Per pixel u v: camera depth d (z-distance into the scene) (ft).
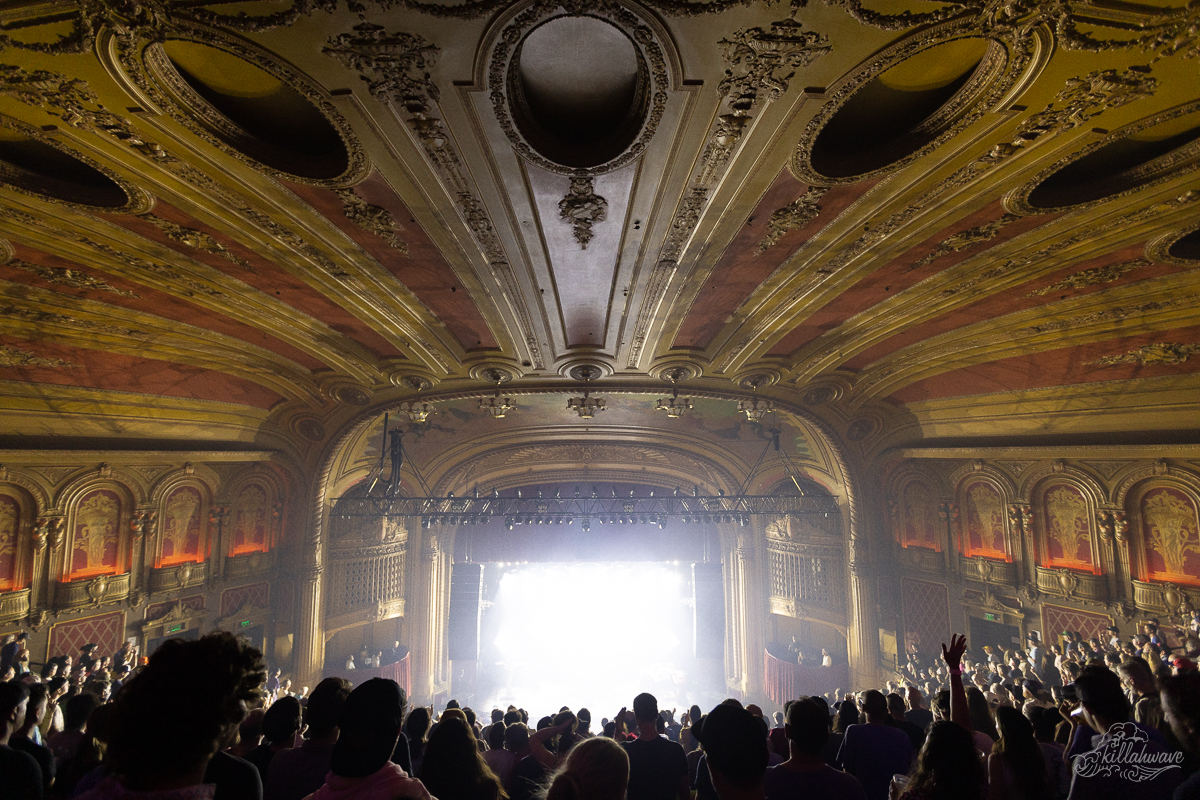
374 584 74.84
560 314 35.63
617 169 19.94
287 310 34.96
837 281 31.50
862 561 66.69
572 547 88.69
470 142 18.78
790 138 18.72
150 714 5.82
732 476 78.95
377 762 7.98
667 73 15.75
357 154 19.13
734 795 8.97
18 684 11.35
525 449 77.00
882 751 14.10
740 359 44.19
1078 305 33.19
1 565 44.88
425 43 14.55
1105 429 46.37
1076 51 14.90
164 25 13.88
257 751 13.73
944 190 22.26
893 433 62.13
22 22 13.50
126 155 19.39
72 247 26.20
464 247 26.63
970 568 59.26
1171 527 45.16
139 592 52.65
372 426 61.98
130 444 49.70
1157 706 13.83
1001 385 47.11
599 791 8.45
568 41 15.55
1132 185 21.58
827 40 14.66
